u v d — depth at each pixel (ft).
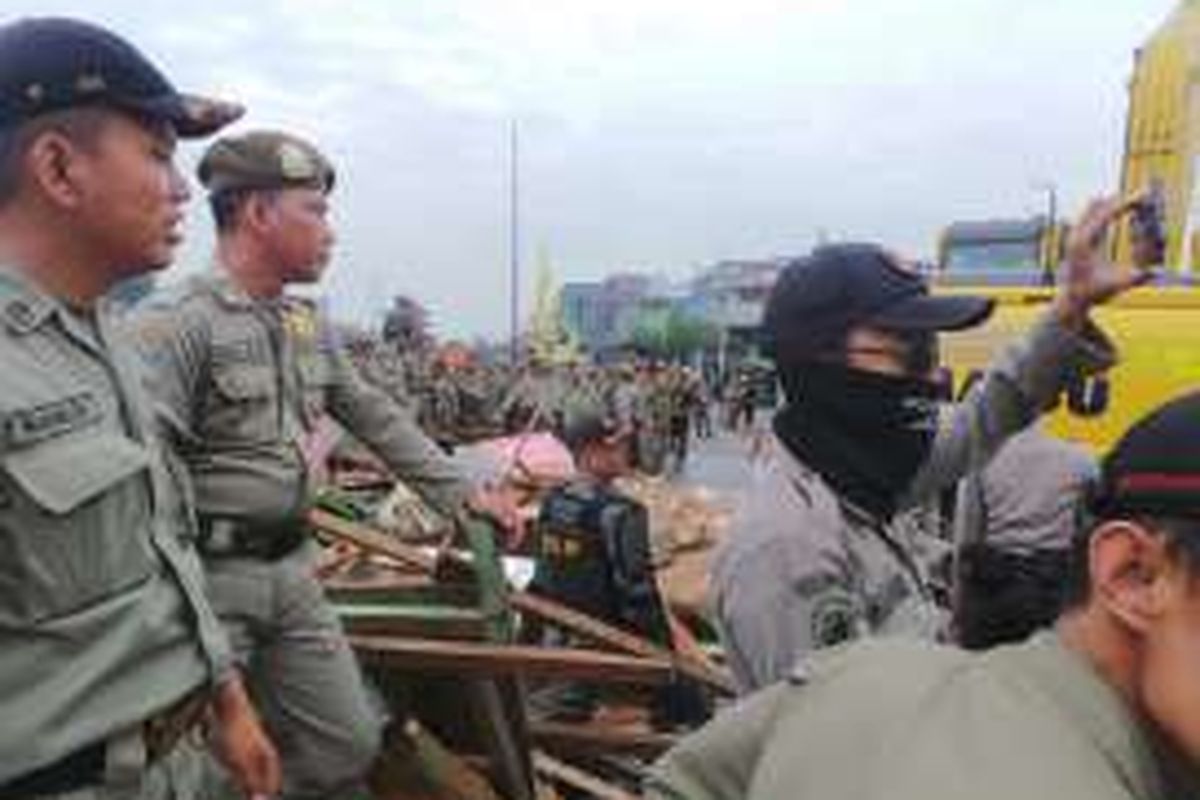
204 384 14.75
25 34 9.83
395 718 16.66
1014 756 4.87
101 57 9.81
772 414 10.23
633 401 84.94
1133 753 4.97
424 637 17.01
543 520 21.27
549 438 26.32
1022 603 12.76
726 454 119.24
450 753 16.94
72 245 9.85
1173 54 29.04
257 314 15.19
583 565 20.71
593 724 17.79
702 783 6.40
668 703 17.62
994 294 27.43
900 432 9.85
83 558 9.52
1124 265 12.65
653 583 20.77
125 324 13.65
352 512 22.48
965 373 25.21
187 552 10.27
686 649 20.34
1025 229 38.58
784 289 10.02
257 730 10.86
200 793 11.24
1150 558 5.04
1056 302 12.28
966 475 12.64
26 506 9.32
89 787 9.62
